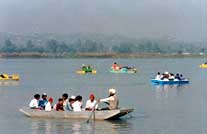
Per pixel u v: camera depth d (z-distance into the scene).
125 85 134.12
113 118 61.25
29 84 139.50
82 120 61.25
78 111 61.47
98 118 60.91
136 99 93.88
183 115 68.69
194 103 86.00
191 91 112.81
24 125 58.97
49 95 103.75
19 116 66.00
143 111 73.19
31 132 54.84
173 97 98.25
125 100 91.69
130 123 60.25
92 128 56.44
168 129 57.03
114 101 61.81
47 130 55.69
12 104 84.50
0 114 68.69
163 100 91.94
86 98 96.44
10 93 108.81
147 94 105.19
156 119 64.31
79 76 182.25
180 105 82.56
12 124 59.88
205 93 107.19
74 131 54.88
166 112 72.31
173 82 135.12
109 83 142.38
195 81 153.38
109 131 54.94
